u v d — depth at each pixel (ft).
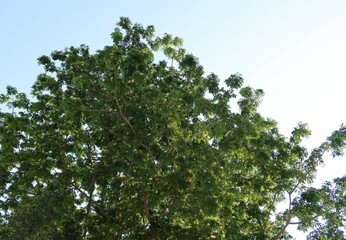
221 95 56.95
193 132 58.49
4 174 63.77
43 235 43.83
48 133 66.18
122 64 55.83
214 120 57.26
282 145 59.62
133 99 57.57
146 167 59.41
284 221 62.34
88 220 62.64
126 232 61.41
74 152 65.05
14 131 64.80
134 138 57.52
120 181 61.57
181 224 63.93
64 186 59.41
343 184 60.08
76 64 64.13
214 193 57.06
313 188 59.11
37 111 66.28
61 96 65.98
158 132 57.16
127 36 67.56
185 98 57.36
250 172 64.23
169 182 56.75
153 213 63.31
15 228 44.70
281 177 59.16
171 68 65.00
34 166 62.59
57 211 46.03
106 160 60.90
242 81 57.26
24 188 62.34
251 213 61.93
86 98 59.41
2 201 62.18
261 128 61.16
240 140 57.00
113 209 62.90
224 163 57.06
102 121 58.39
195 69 62.54
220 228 60.70
